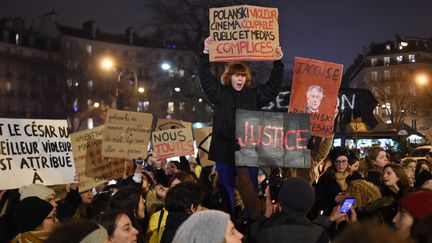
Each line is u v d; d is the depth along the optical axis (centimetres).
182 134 978
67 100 7875
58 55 8362
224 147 548
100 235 300
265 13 574
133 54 9088
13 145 711
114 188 755
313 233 401
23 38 8188
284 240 396
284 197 412
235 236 329
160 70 5688
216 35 571
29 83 8119
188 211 496
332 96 635
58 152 755
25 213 481
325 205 642
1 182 688
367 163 849
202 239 313
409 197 418
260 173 746
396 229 423
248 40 568
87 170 809
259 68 3422
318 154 660
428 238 342
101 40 8950
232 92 558
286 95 1113
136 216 542
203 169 962
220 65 3138
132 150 841
